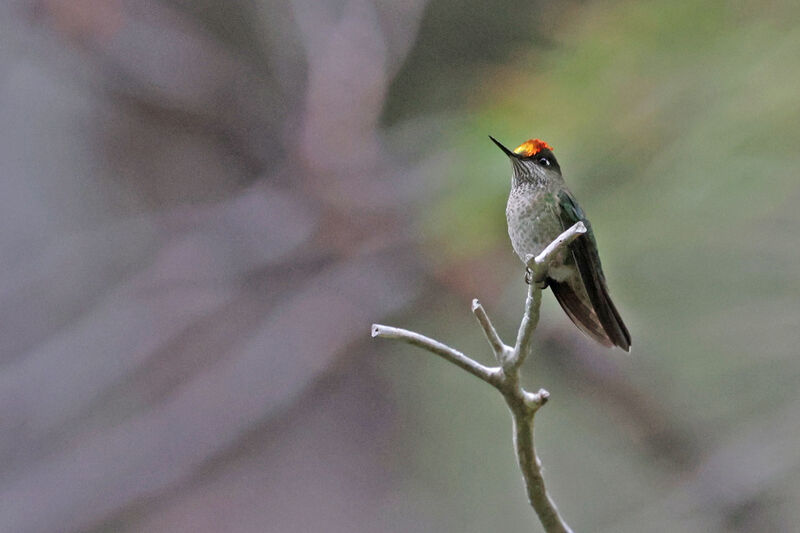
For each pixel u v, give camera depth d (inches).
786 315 248.4
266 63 482.0
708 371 277.4
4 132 455.2
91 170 471.5
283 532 433.4
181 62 466.9
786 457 293.4
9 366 433.4
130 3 454.0
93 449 427.2
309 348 412.5
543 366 371.9
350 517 433.7
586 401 373.4
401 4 383.9
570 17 231.9
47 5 426.0
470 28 357.4
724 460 320.5
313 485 442.3
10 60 447.5
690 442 345.7
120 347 439.5
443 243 304.5
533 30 260.2
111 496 420.2
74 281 449.7
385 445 440.1
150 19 461.1
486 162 248.1
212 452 422.6
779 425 285.6
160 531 434.6
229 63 475.8
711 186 203.2
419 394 418.3
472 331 375.9
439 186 278.8
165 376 446.9
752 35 195.6
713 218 214.4
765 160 197.8
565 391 376.8
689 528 328.2
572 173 226.5
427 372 391.2
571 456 382.0
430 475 408.5
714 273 243.9
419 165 354.3
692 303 253.6
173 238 450.0
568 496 373.4
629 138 211.0
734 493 318.7
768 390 277.6
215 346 446.3
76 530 418.3
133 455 426.0
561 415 383.6
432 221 295.6
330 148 388.5
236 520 438.9
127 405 445.4
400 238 375.9
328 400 448.8
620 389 350.0
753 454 299.6
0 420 426.6
